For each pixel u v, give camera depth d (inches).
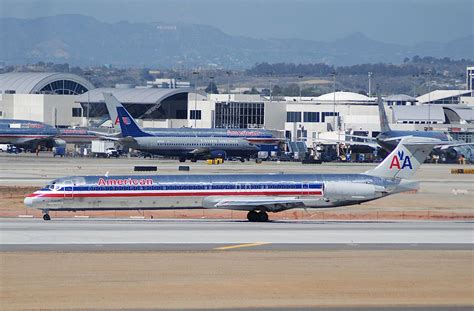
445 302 4803.2
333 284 5172.2
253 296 4874.5
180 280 5216.5
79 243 6412.4
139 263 5684.1
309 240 6688.0
